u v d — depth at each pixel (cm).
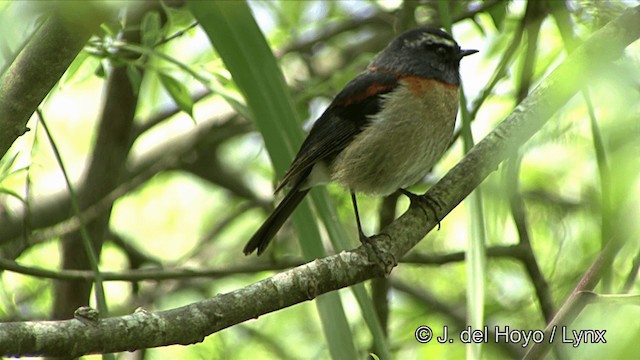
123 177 1549
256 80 748
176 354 1431
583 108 1137
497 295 1446
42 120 834
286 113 753
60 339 574
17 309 1248
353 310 1524
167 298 1555
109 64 1064
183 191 1798
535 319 1400
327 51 1652
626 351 457
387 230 773
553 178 1433
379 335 716
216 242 1697
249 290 662
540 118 810
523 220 1214
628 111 553
